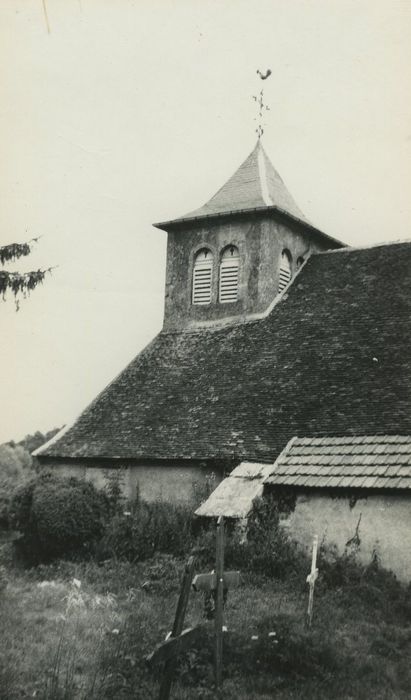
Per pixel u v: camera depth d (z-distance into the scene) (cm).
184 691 945
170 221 2744
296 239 2734
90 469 2330
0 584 1490
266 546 1619
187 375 2425
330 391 2005
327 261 2609
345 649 1105
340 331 2223
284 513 1731
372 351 2077
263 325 2450
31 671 981
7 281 1573
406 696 967
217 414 2158
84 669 1002
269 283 2569
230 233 2658
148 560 1705
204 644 1033
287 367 2184
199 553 1608
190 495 2080
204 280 2706
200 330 2633
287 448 1859
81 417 2519
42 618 1259
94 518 1914
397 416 1798
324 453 1777
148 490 2181
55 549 1884
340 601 1370
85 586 1548
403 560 1556
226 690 955
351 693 967
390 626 1250
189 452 2080
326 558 1619
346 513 1647
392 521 1586
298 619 1216
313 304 2416
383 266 2428
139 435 2270
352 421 1856
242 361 2328
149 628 1174
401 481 1574
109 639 1116
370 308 2259
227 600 1346
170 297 2761
